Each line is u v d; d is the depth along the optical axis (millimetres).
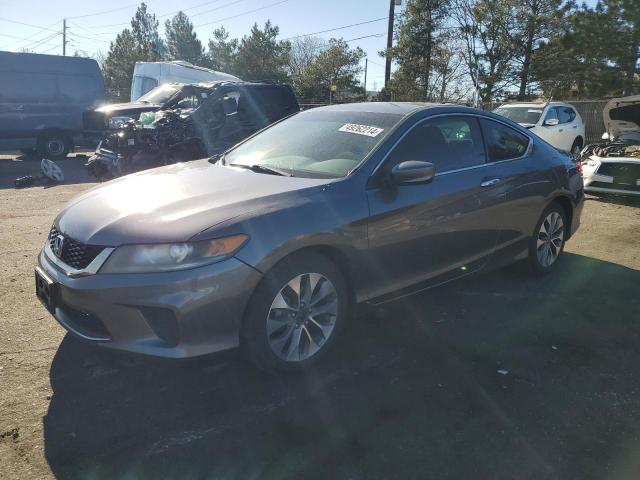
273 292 3070
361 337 3877
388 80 29109
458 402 3084
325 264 3311
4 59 13812
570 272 5363
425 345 3771
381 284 3654
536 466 2570
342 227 3303
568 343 3828
